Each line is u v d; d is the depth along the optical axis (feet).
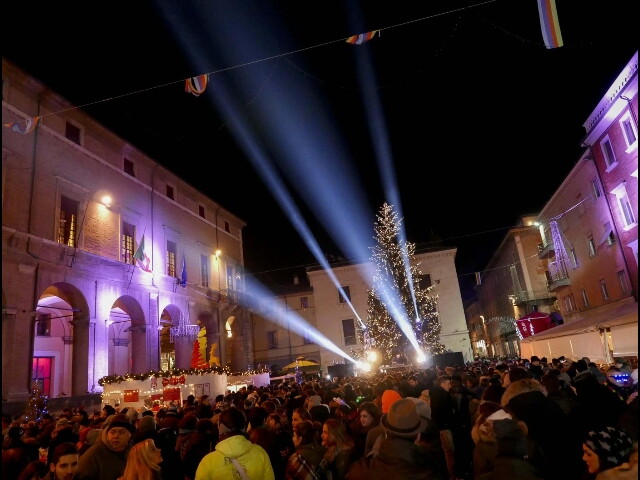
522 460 11.01
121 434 16.75
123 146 92.79
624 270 81.20
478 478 11.45
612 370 40.06
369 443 16.83
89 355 74.90
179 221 110.32
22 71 67.31
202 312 114.01
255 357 160.66
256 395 42.06
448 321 152.35
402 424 11.68
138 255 86.22
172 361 122.83
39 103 71.82
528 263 141.28
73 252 74.28
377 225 128.06
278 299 165.17
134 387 54.24
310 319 162.09
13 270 64.13
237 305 129.90
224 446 14.80
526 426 13.94
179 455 20.33
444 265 156.87
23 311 64.54
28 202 67.72
